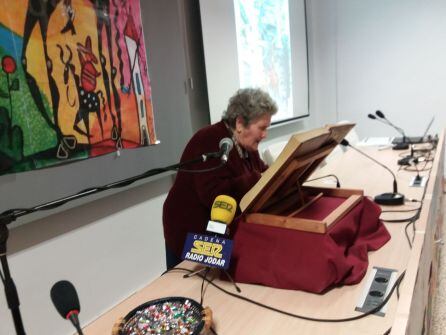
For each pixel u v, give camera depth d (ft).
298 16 13.33
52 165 5.41
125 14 6.45
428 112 13.66
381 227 4.10
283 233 3.33
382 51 13.98
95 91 5.97
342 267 3.15
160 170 3.11
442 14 12.74
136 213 7.27
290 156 3.12
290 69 12.92
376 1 13.69
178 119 7.84
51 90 5.32
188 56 8.42
